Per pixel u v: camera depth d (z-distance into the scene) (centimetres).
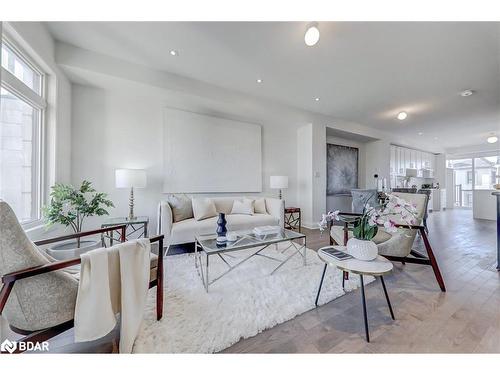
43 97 220
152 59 253
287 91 335
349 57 243
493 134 583
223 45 224
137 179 269
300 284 186
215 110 360
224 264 231
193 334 125
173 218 290
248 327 131
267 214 346
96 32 210
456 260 248
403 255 189
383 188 562
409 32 201
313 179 436
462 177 822
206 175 366
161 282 140
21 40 174
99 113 288
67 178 259
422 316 144
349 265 136
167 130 333
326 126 452
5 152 177
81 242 228
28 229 192
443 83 304
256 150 415
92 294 101
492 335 125
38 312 96
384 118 466
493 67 261
